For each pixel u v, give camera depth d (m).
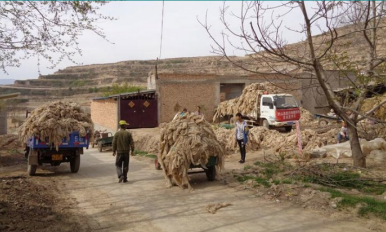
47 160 12.09
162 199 8.55
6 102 52.69
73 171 12.58
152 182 10.58
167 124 10.35
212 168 10.19
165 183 10.31
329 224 6.41
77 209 7.85
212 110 29.42
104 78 89.12
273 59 6.13
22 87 82.75
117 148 10.68
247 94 24.88
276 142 16.39
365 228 6.15
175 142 9.72
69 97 75.31
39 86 88.12
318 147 14.02
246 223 6.64
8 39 7.31
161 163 9.97
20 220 6.63
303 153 12.41
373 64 8.29
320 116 24.44
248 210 7.43
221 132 17.78
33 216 6.99
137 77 90.06
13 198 8.03
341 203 7.26
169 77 29.38
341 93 9.39
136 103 27.53
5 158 15.96
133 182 10.66
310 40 5.88
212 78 29.70
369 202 7.06
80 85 87.75
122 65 101.06
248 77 31.00
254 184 9.27
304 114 24.97
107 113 31.59
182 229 6.44
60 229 6.41
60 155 12.04
